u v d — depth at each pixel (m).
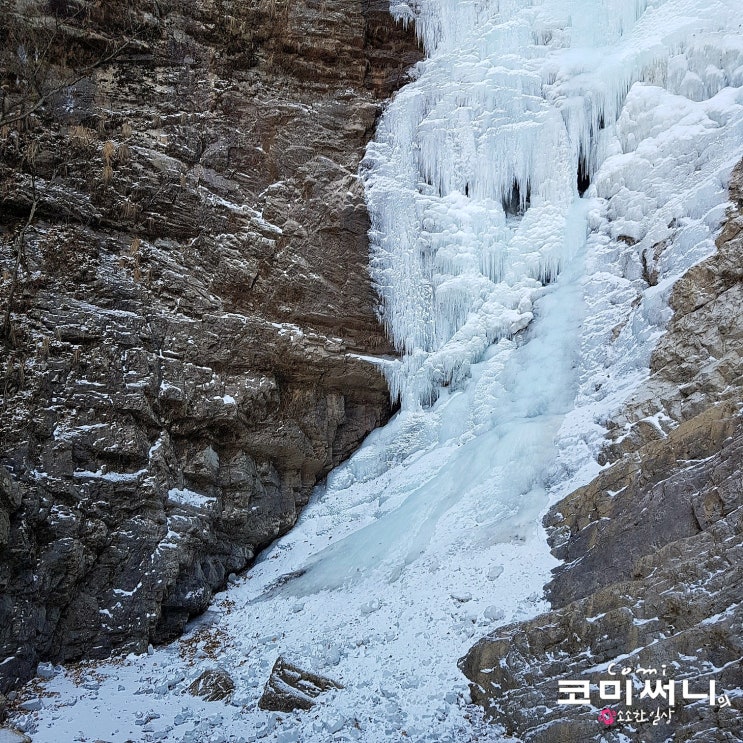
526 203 16.12
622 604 8.86
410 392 15.60
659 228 13.45
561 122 15.66
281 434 14.87
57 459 12.12
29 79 12.73
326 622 11.92
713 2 15.09
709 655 7.87
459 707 9.42
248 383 14.45
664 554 9.17
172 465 13.54
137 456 12.90
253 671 11.22
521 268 15.37
